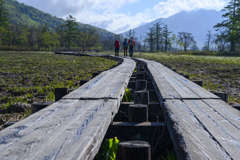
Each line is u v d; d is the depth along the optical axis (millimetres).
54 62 14258
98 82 3789
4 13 76875
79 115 1868
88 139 1335
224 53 46375
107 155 1756
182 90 3143
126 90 4023
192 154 1188
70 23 93688
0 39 68438
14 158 1085
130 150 1220
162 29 95375
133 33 96188
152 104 3135
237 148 1263
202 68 11289
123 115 3121
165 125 2172
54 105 2244
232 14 59344
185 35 81188
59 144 1260
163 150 2264
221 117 1867
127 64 8547
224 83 6719
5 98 4543
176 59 19000
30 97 4562
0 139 1327
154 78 4535
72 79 7031
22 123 1642
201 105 2295
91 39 97500
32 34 75500
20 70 9547
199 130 1559
